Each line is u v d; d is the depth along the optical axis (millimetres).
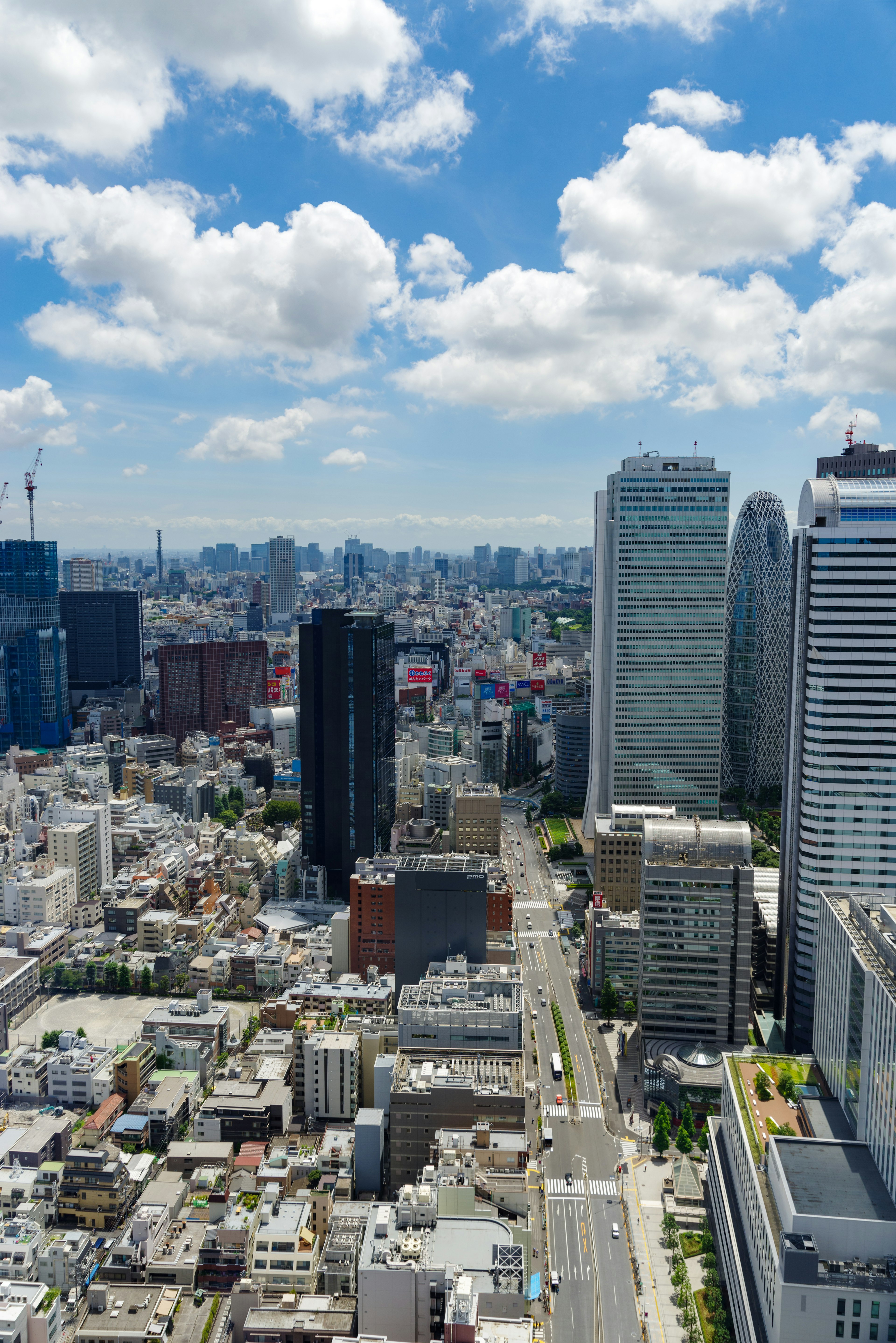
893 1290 198750
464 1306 189500
